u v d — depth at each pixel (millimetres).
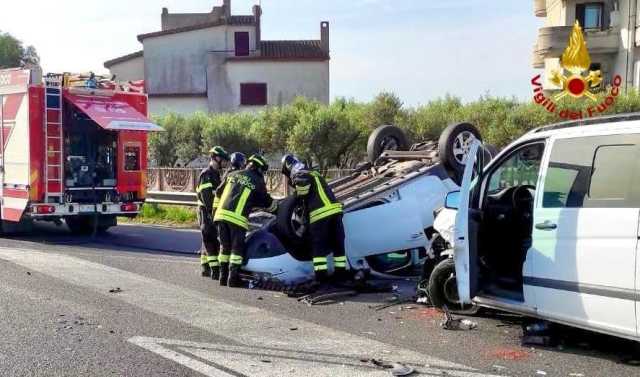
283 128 24656
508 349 5621
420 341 5875
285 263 8289
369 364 5211
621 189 5059
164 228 15203
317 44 42906
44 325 6328
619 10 27344
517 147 6238
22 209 12500
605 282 5043
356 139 23266
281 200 8461
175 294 7828
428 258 7309
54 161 12578
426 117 23188
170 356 5402
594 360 5297
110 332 6113
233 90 41469
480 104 23000
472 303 6387
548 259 5512
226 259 8406
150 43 42281
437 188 9195
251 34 41781
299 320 6637
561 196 5512
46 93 12398
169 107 41812
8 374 4973
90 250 11438
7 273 8938
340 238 8086
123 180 13539
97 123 12406
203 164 24875
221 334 6082
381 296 7793
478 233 6434
